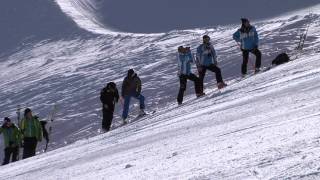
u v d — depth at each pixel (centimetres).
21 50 10912
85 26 11831
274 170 620
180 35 8069
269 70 2822
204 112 1908
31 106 5484
